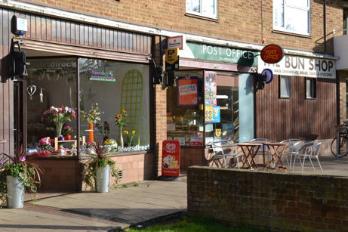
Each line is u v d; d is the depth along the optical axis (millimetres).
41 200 10602
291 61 17969
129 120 13312
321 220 8016
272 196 8508
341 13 20188
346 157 18734
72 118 11977
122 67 13094
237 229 8695
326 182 7969
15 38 10430
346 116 20875
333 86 19984
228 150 15125
